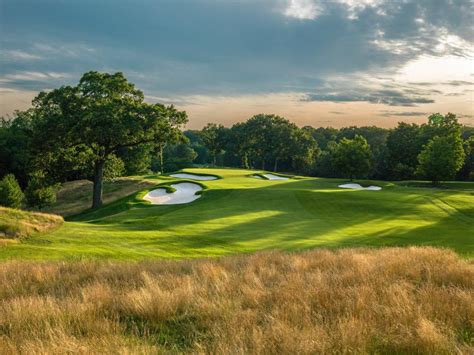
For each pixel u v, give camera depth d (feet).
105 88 148.77
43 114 146.61
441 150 256.11
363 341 16.63
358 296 22.94
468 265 35.91
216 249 67.05
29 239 61.46
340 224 101.04
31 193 171.73
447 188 249.14
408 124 360.89
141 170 258.78
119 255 55.16
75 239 64.44
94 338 17.34
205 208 121.29
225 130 478.59
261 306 23.00
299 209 121.49
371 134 509.35
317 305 22.44
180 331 19.70
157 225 92.07
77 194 201.87
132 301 22.95
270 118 458.09
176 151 487.61
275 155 456.45
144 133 150.20
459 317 20.43
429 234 90.17
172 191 161.17
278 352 15.87
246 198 137.59
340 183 250.16
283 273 34.65
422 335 16.57
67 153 152.87
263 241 76.33
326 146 542.16
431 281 29.09
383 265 34.42
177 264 40.42
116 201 156.15
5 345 16.42
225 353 15.35
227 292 26.50
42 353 15.29
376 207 128.77
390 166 360.07
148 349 15.99
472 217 122.21
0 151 242.78
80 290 27.63
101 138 142.72
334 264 37.63
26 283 31.35
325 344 16.12
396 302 22.04
